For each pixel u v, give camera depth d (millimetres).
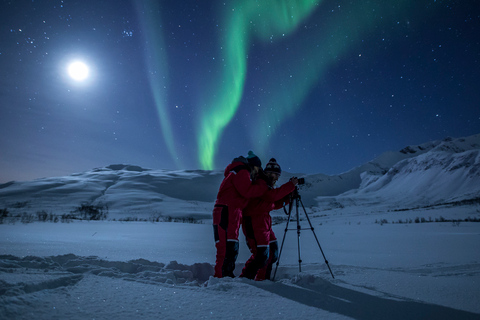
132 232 11656
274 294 2209
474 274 3293
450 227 14695
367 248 6816
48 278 2047
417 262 4461
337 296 2258
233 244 3059
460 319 1849
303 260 4848
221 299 2020
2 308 1498
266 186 3145
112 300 1826
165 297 1974
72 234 9070
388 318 1832
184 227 17562
